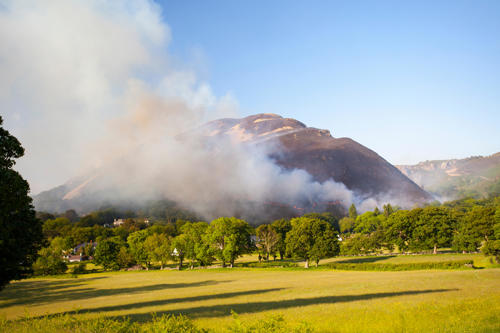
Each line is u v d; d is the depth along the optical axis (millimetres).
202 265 93938
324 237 72938
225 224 85188
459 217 103875
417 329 14891
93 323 12375
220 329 15070
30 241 23781
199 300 33594
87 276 83625
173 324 11438
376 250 100812
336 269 67438
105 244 99000
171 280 63000
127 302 35312
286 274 63000
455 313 17703
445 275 41812
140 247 99125
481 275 39156
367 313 19438
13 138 21938
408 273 51000
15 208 21016
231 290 41375
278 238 100375
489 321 15570
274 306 26609
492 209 76500
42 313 29859
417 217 89938
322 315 19906
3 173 20453
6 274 22562
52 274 87375
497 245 53438
